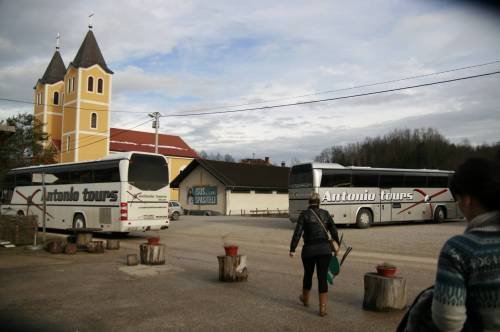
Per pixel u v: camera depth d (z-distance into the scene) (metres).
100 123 61.72
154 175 19.95
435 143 76.06
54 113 68.31
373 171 25.38
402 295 7.28
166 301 7.93
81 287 9.14
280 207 56.44
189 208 54.84
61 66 70.31
